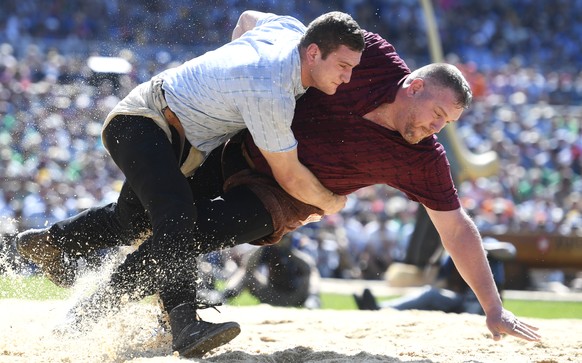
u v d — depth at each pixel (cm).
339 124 1114
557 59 6925
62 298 1555
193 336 1009
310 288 2364
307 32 1040
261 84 1031
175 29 5888
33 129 4594
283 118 1038
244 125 1107
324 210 1180
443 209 1138
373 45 1118
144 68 5047
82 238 1229
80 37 5978
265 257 2341
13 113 4669
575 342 1333
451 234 1140
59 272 1267
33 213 3969
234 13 6009
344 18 1027
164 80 1098
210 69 1069
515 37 6931
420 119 1070
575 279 3800
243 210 1143
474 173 3256
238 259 2472
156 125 1093
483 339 1367
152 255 1043
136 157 1071
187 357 1028
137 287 1140
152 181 1059
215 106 1065
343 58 1027
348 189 1175
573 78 6178
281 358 1128
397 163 1124
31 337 1178
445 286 2206
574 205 4772
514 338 1352
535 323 1633
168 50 5306
